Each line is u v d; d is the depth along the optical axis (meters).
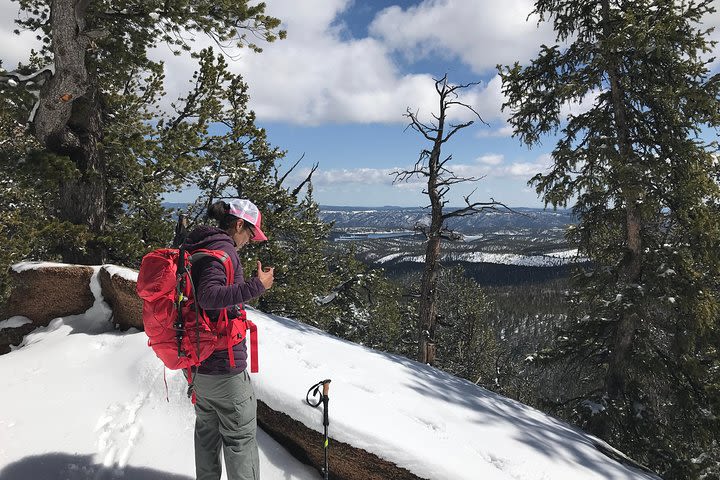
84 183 8.59
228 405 2.43
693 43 9.09
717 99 9.12
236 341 2.38
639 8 10.03
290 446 3.59
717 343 10.44
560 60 11.06
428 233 13.30
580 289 11.42
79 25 6.68
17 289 5.52
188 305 2.24
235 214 2.51
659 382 10.93
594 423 10.62
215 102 11.16
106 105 9.38
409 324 34.22
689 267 9.82
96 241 8.73
